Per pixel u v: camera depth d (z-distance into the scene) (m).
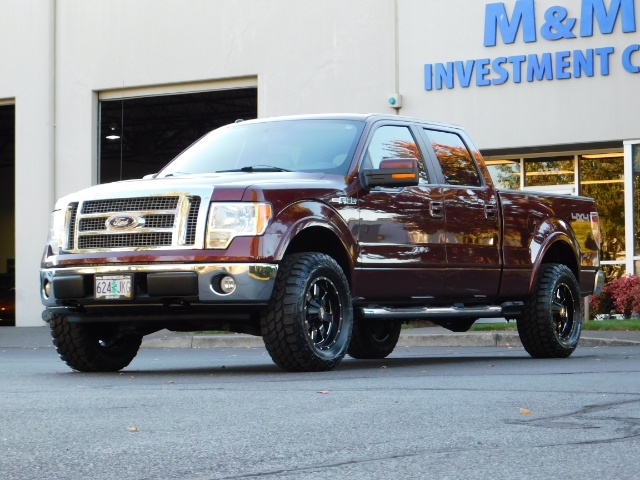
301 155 9.70
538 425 5.29
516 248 11.03
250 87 23.78
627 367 9.46
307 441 4.80
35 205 25.34
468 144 11.01
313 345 8.77
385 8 22.16
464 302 10.57
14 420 5.56
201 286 8.48
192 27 24.08
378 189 9.58
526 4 20.77
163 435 4.99
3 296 29.66
